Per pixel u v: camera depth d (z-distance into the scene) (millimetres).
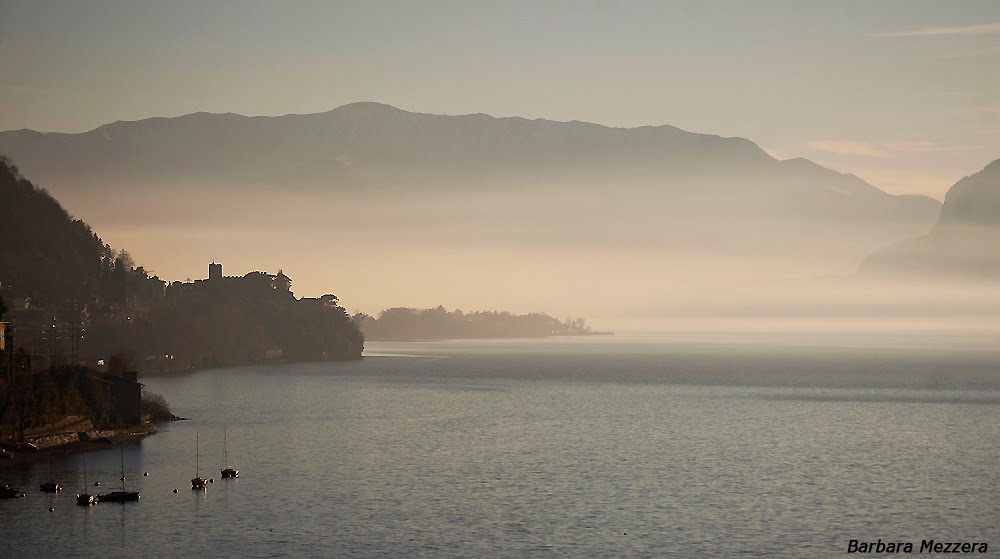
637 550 166125
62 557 160625
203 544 167875
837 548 169250
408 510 192125
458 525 180750
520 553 163875
